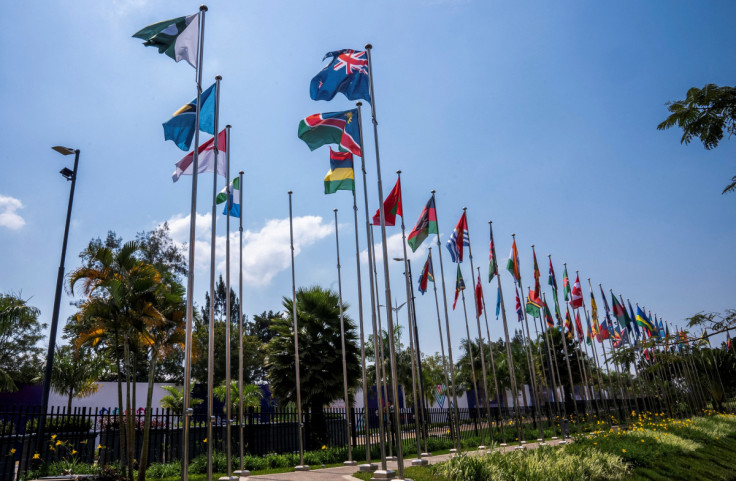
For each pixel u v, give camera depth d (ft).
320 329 78.28
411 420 104.06
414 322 79.77
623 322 128.06
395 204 60.85
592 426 104.88
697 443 83.97
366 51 51.85
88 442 59.06
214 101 49.62
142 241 152.05
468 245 82.53
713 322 63.67
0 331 86.22
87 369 101.50
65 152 65.36
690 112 21.18
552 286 107.96
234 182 64.03
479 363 173.47
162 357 53.67
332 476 47.91
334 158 58.65
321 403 76.43
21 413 46.73
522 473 45.42
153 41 44.50
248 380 177.68
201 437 66.08
